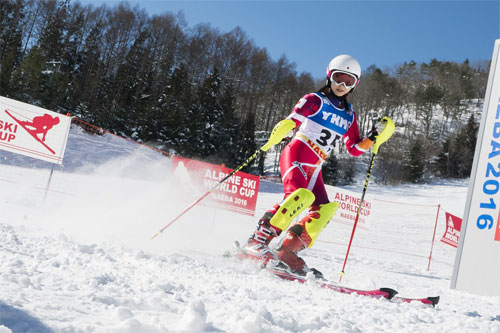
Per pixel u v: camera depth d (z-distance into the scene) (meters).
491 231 4.12
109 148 20.58
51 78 26.91
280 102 56.59
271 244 5.79
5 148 5.70
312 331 1.37
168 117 29.61
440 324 1.76
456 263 4.21
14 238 2.53
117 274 1.91
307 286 2.42
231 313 1.40
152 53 47.25
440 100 65.38
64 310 1.18
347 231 11.06
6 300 1.17
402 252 8.96
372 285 2.79
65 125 5.75
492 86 4.40
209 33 53.16
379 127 3.57
